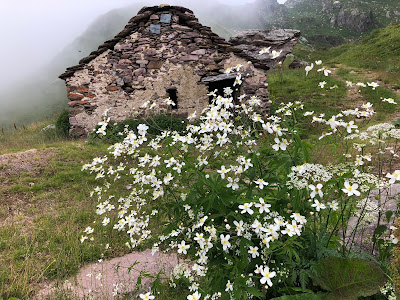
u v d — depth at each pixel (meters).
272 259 2.38
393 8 113.00
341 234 3.25
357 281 2.24
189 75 13.13
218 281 2.35
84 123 13.10
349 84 2.68
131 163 7.49
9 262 4.32
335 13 119.06
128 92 13.16
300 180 2.08
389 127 2.50
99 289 3.62
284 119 2.58
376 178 2.24
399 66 19.91
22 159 8.58
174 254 4.32
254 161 2.31
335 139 2.72
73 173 7.82
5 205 6.35
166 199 2.82
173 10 12.93
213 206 2.34
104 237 4.90
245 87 12.76
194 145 2.83
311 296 2.11
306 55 35.28
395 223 2.43
